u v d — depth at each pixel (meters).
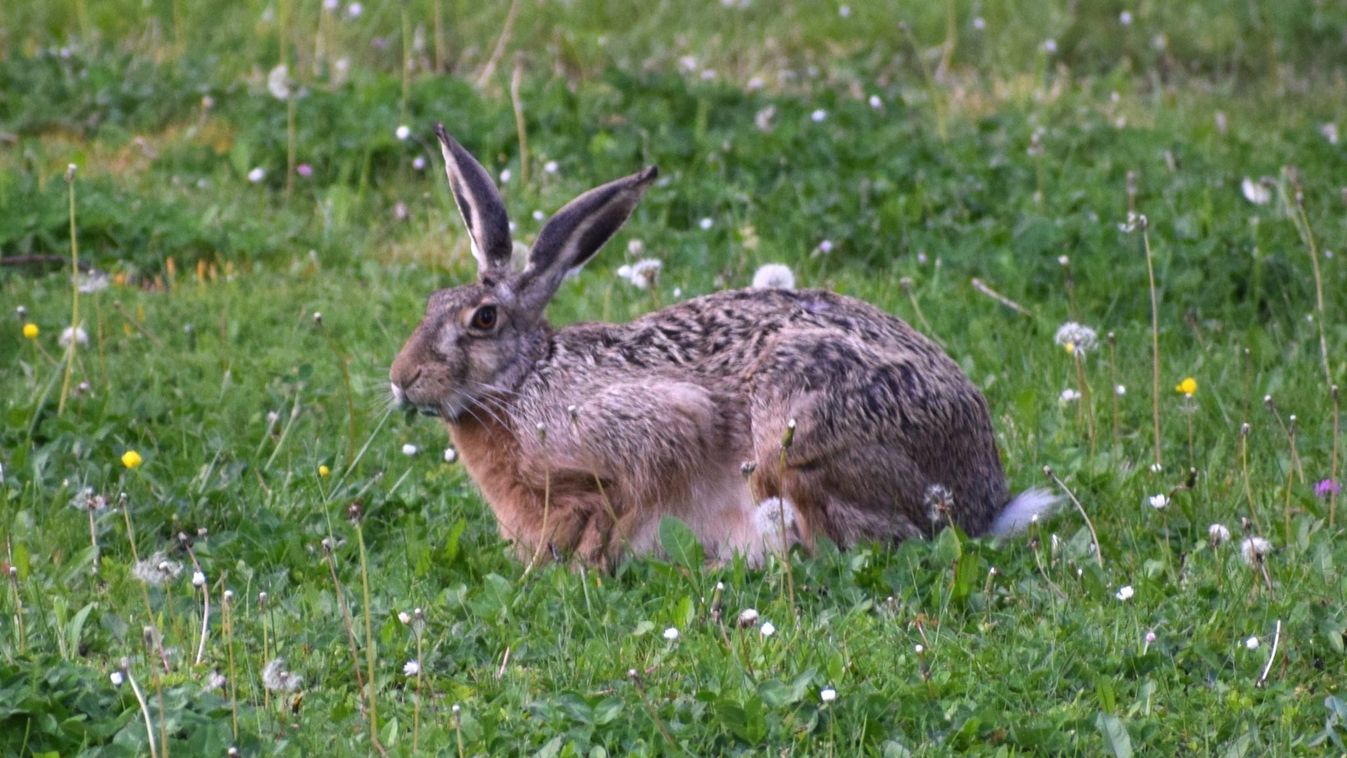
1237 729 8.52
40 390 12.77
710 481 10.77
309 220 16.77
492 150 17.70
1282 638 9.34
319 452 12.07
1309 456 12.07
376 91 18.62
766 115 18.17
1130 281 14.76
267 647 9.05
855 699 8.54
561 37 21.11
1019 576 10.41
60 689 8.33
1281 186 16.17
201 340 13.96
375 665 9.08
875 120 18.88
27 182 16.20
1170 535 11.05
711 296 11.33
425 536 10.91
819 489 10.44
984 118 19.22
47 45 20.59
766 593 10.08
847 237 15.81
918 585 10.11
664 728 8.32
